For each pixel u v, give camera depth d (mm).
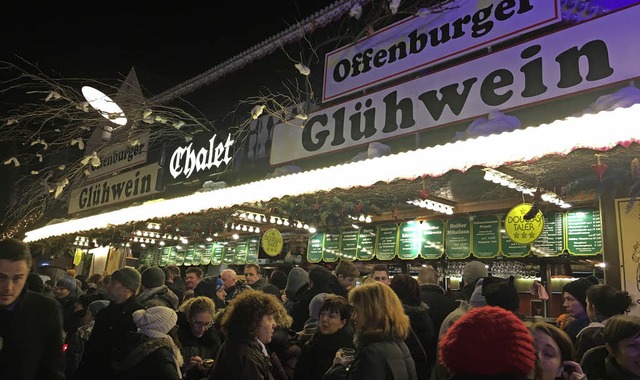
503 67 4664
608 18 4070
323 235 8484
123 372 2939
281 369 3402
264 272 10047
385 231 7672
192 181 8289
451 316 3572
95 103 8508
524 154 3461
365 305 2684
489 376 1483
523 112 4672
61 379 2527
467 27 5109
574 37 4246
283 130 6824
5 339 2344
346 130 5945
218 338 3949
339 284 4621
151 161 9516
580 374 1968
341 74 6328
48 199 11867
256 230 9383
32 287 4762
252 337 2869
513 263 7797
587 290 3424
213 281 5906
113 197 10023
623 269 4441
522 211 5547
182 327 3861
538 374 1974
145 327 3039
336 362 2842
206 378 3357
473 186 5633
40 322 2461
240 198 5988
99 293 5789
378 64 5895
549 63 4363
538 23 4574
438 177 4070
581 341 3078
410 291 3896
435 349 3885
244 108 9250
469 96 4852
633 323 2244
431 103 5152
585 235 5680
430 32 5441
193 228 8250
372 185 4504
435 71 5211
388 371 2508
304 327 3916
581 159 3625
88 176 11031
